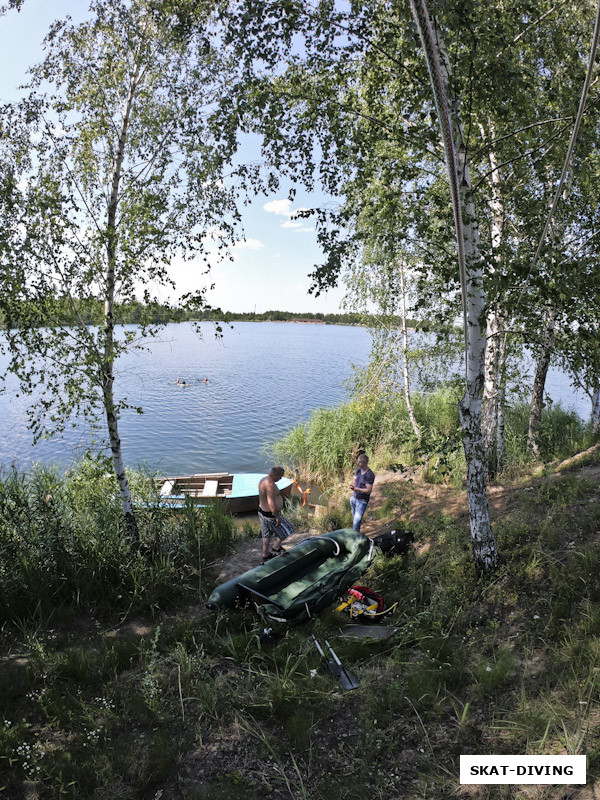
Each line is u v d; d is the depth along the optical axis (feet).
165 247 21.90
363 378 46.75
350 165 20.74
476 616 18.04
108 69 21.57
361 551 23.35
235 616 19.60
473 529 19.89
